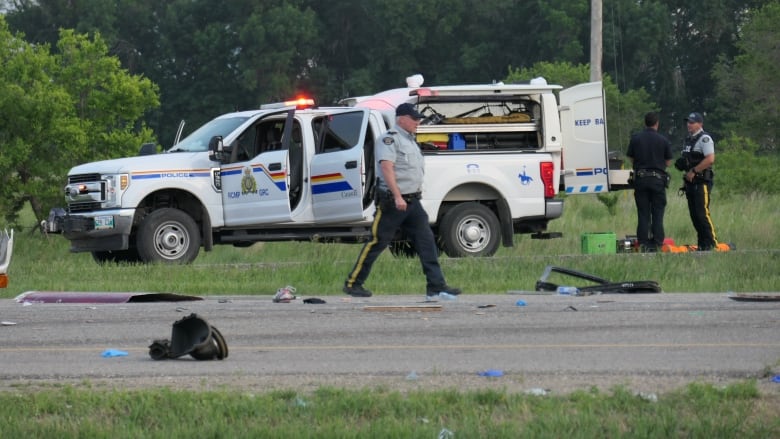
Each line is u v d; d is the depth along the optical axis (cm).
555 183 6844
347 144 6381
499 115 6875
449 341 3500
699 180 6612
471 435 2198
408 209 4656
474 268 5972
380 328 3784
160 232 6262
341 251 7212
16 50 8844
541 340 3516
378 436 2191
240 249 7650
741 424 2297
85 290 5328
